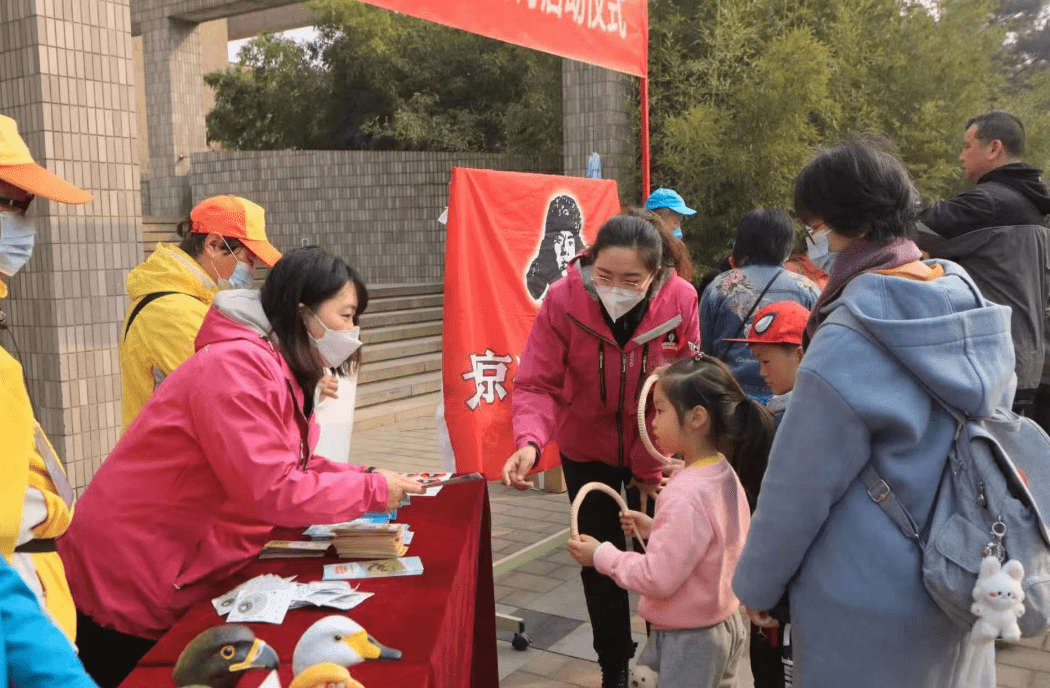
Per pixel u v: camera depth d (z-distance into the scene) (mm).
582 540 2141
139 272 2598
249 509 1732
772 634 2219
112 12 3729
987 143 3244
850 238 1565
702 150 8305
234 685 1254
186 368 1772
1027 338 3191
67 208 3609
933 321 1398
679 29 8852
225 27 15680
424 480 2326
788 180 8414
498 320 3238
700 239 8836
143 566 1799
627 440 2650
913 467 1430
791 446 1467
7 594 903
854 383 1420
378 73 12328
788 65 8125
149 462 1788
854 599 1432
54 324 3607
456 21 2695
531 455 2486
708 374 2004
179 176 12594
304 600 1606
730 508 1985
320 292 1793
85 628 1819
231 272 2643
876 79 9523
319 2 12211
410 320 9570
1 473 1340
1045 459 1503
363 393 7699
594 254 2461
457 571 1785
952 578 1366
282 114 13156
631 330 2566
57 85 3541
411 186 11633
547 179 3451
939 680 1460
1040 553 1365
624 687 2641
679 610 1985
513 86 12023
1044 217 3279
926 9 9703
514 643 3102
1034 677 2895
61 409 3656
